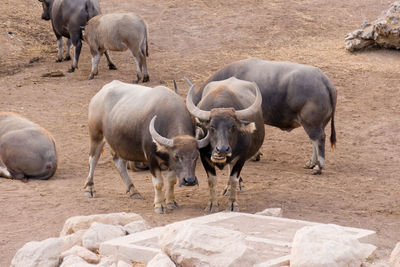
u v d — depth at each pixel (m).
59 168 38.72
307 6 79.31
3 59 64.81
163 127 28.42
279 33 70.38
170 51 66.62
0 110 50.62
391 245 24.56
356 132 45.81
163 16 76.50
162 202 29.33
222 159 26.97
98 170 38.53
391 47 61.62
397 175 36.94
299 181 35.28
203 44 68.19
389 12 62.31
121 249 21.59
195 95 37.91
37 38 71.94
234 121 27.67
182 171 26.88
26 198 31.34
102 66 63.88
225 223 25.14
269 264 19.56
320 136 37.38
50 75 60.34
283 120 38.75
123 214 25.39
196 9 78.81
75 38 61.28
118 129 30.25
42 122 48.34
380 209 30.02
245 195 32.38
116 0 82.38
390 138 44.53
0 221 27.84
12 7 78.88
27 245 21.53
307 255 19.19
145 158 30.06
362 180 35.69
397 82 55.00
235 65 39.44
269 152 42.81
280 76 37.94
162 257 19.23
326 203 30.86
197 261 18.98
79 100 53.59
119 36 55.88
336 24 73.19
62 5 61.38
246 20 74.50
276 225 24.83
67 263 20.38
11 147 35.16
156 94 29.64
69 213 28.97
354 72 57.16
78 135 45.81
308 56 61.97
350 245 20.05
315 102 36.97
